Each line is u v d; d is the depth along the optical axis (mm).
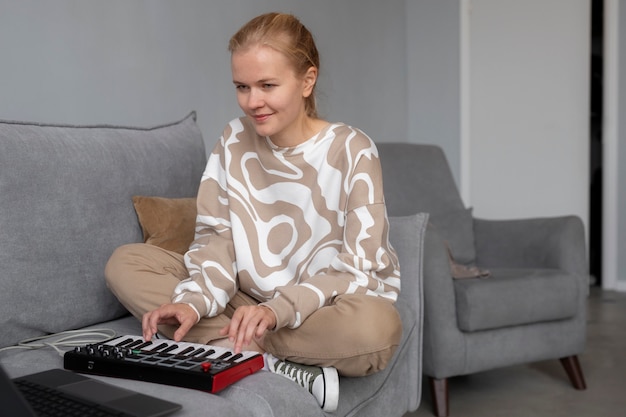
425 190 2979
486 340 2336
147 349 1217
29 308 1449
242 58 1351
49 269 1494
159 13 2439
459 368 2291
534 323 2439
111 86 2250
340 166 1482
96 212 1617
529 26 4359
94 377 1167
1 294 1398
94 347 1217
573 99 4324
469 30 4422
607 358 2904
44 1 2014
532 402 2398
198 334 1393
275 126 1390
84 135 1692
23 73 1957
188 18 2576
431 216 2867
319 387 1266
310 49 1438
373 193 1442
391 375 1639
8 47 1913
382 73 4148
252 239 1521
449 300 2273
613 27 4277
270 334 1355
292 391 1190
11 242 1430
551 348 2471
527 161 4418
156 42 2430
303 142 1504
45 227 1495
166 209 1750
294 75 1384
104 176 1662
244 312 1237
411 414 2309
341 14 3660
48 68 2033
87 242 1586
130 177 1738
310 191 1506
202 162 2021
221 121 2771
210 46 2697
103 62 2219
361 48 3885
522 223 2783
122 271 1495
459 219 2859
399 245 1877
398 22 4367
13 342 1434
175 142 1945
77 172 1593
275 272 1503
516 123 4418
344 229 1449
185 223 1773
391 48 4273
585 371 2740
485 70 4445
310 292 1327
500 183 4473
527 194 4438
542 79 4363
